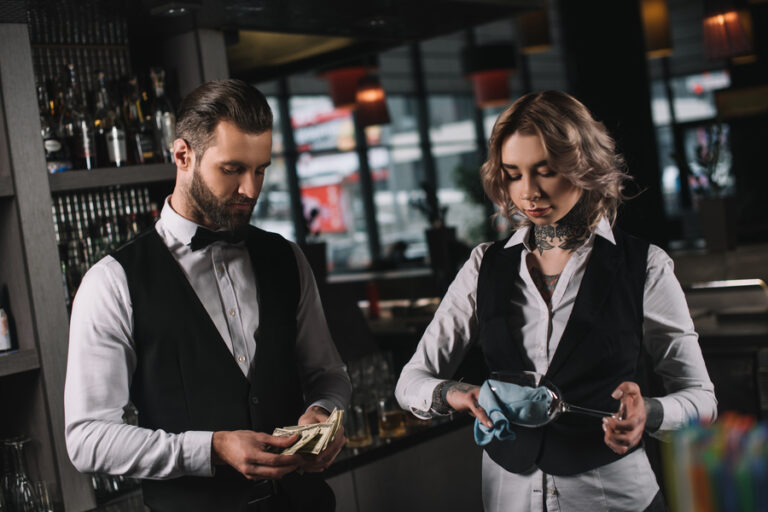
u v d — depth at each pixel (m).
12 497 2.01
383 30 3.30
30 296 2.06
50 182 2.15
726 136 7.55
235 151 1.60
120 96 2.48
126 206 2.74
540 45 6.33
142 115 2.48
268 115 1.64
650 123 5.91
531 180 1.51
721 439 0.83
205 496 1.71
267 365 1.76
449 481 2.71
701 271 4.50
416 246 13.20
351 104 6.59
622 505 1.55
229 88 1.62
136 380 1.73
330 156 12.40
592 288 1.59
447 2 2.93
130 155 2.47
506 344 1.62
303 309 1.92
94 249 2.52
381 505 2.49
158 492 1.74
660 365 1.63
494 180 1.62
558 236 1.62
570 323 1.58
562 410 1.48
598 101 5.95
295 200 11.88
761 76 7.19
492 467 1.68
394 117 13.44
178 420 1.69
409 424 2.67
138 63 2.79
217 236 1.75
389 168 13.28
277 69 4.43
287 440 1.55
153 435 1.59
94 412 1.61
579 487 1.55
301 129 11.97
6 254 2.11
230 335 1.75
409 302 5.34
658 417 1.46
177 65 2.71
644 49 5.96
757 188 7.48
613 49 5.90
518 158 1.50
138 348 1.71
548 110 1.48
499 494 1.65
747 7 5.77
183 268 1.75
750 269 4.34
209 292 1.75
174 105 2.70
